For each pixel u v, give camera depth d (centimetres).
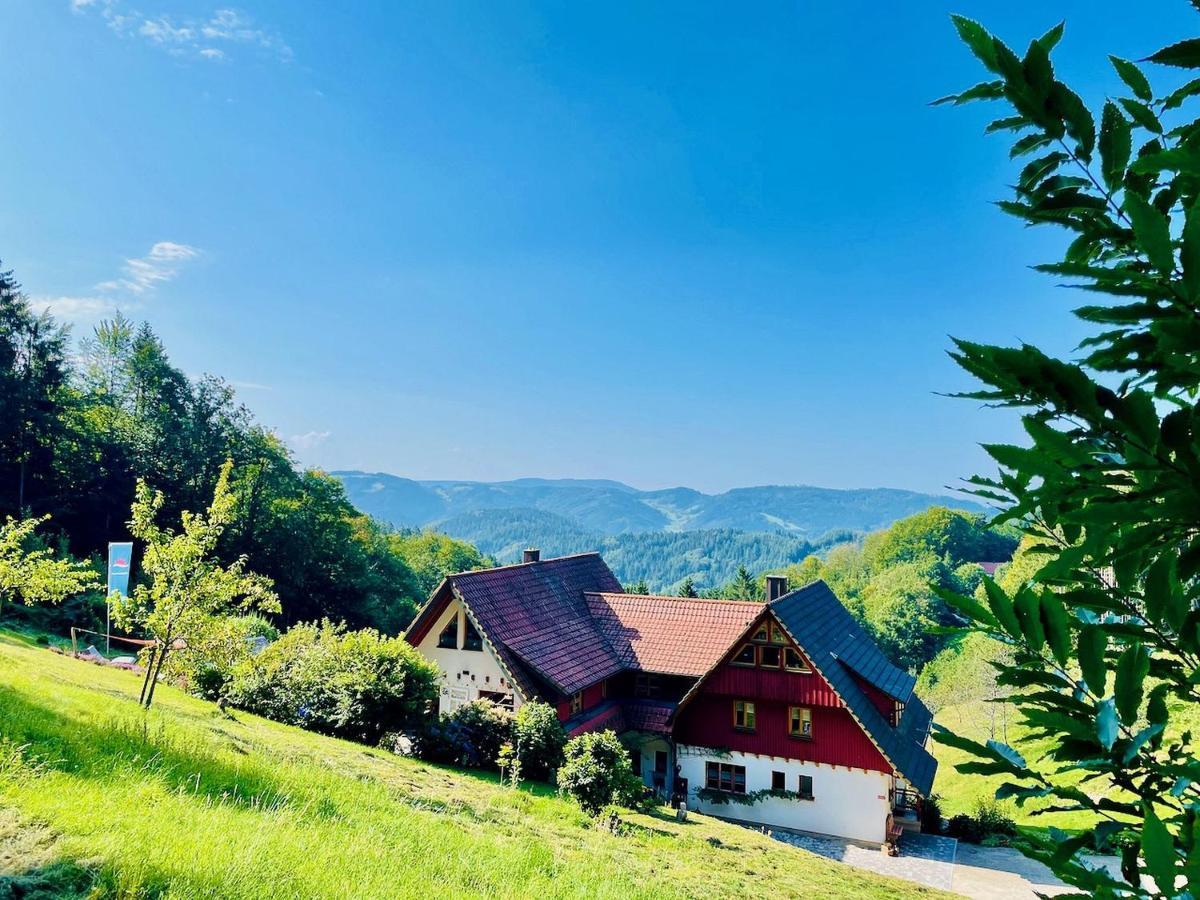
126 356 6125
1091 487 125
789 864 1728
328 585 6412
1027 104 171
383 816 1098
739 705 2683
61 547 4294
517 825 1415
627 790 1920
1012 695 169
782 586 3097
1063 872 149
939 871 2230
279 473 6266
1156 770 145
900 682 2889
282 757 1383
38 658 1938
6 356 4916
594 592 3444
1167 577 142
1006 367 124
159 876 613
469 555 11512
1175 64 150
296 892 660
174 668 1648
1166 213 170
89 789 780
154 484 5491
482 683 2631
